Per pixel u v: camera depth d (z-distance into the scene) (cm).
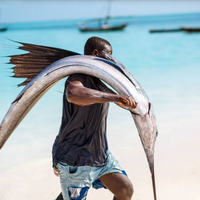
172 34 3994
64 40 3884
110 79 261
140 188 442
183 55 2050
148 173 486
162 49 2497
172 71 1458
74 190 284
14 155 589
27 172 514
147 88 1102
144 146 266
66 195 288
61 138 288
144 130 262
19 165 543
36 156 583
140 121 262
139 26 7375
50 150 611
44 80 277
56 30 7569
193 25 6762
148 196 421
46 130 720
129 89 260
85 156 281
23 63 300
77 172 281
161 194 423
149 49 2558
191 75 1325
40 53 297
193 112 790
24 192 452
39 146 632
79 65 268
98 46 288
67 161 282
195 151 554
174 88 1078
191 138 618
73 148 282
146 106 263
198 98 925
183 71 1445
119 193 296
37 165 540
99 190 446
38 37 4772
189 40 3122
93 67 265
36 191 454
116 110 838
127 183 296
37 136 686
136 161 532
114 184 294
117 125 723
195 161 512
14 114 286
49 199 433
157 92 1034
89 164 281
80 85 261
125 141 626
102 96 245
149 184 452
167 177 467
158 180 461
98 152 286
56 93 1054
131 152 571
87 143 282
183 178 460
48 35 5181
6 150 614
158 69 1541
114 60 276
